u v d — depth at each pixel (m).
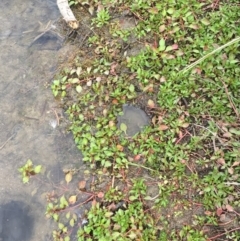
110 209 0.64
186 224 0.63
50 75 0.74
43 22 0.78
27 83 0.74
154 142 0.66
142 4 0.74
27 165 0.68
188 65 0.69
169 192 0.64
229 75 0.68
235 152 0.63
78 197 0.66
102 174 0.66
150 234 0.62
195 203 0.63
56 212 0.65
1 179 0.69
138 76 0.70
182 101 0.69
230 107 0.66
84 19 0.77
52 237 0.65
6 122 0.72
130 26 0.75
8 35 0.78
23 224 0.66
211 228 0.62
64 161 0.69
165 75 0.69
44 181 0.68
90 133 0.69
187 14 0.72
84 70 0.73
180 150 0.66
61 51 0.76
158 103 0.69
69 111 0.70
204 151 0.66
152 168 0.66
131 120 0.69
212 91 0.68
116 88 0.71
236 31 0.70
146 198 0.64
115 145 0.67
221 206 0.62
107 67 0.72
